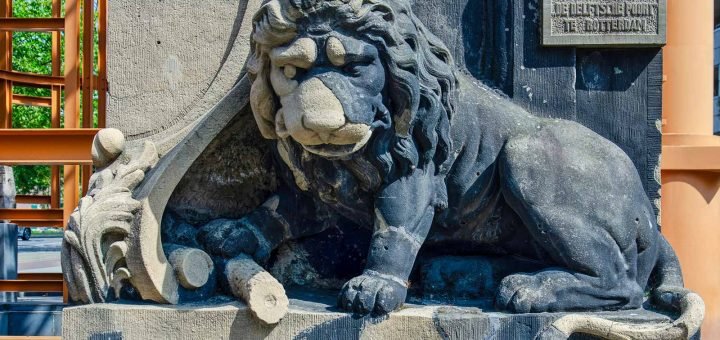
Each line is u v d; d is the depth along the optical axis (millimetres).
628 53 2180
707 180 2873
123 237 1965
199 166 2062
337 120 1688
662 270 2123
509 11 2172
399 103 1777
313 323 1813
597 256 1896
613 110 2176
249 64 1835
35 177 11297
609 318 1848
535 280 1858
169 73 2158
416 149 1872
